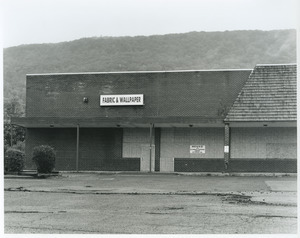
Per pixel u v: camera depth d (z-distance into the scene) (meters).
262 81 36.12
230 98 37.28
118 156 38.19
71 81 39.38
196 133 37.16
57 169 38.62
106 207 15.66
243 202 16.77
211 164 36.06
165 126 37.06
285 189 21.42
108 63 159.88
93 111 38.84
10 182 25.09
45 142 39.09
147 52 160.88
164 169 37.28
